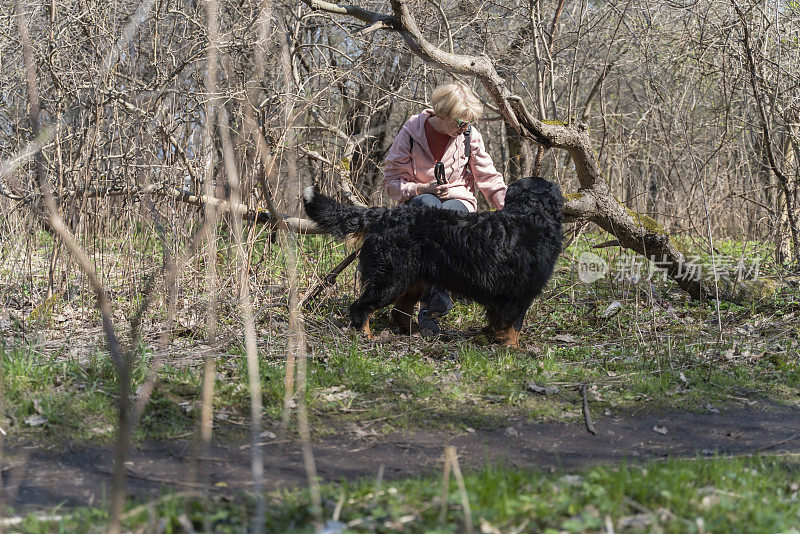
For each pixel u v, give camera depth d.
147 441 3.05
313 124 7.02
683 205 8.16
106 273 5.34
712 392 4.09
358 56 7.15
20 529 2.15
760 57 6.51
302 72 7.09
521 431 3.42
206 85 5.02
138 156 5.14
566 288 6.31
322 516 2.22
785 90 6.78
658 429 3.53
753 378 4.37
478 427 3.45
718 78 7.49
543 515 2.15
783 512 2.35
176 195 5.31
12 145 5.46
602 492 2.29
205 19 5.09
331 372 4.00
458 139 5.05
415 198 5.05
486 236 4.59
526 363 4.38
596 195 6.00
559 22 8.23
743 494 2.45
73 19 5.06
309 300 5.38
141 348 4.02
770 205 7.66
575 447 3.26
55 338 4.42
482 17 7.68
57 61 5.10
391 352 4.52
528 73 9.25
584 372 4.32
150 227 5.40
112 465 2.79
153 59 5.49
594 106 10.12
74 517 2.24
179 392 3.54
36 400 3.27
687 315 5.84
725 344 4.96
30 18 5.74
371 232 4.73
